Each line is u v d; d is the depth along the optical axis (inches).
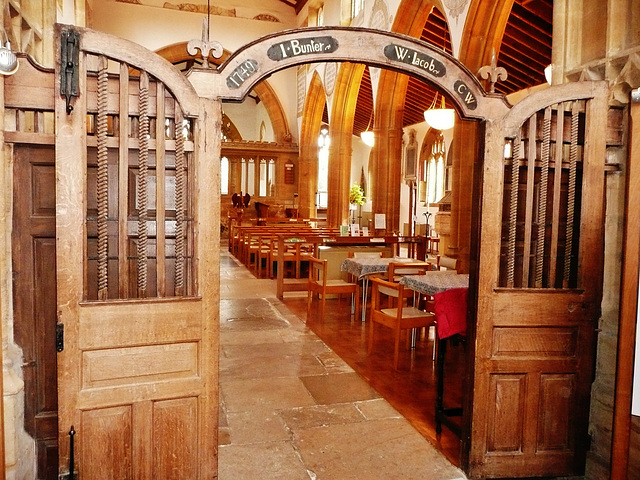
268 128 997.2
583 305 127.0
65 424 102.7
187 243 111.1
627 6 126.2
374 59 113.2
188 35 738.8
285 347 231.6
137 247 108.0
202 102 106.3
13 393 102.8
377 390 182.2
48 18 144.2
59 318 100.7
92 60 101.0
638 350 90.1
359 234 410.9
